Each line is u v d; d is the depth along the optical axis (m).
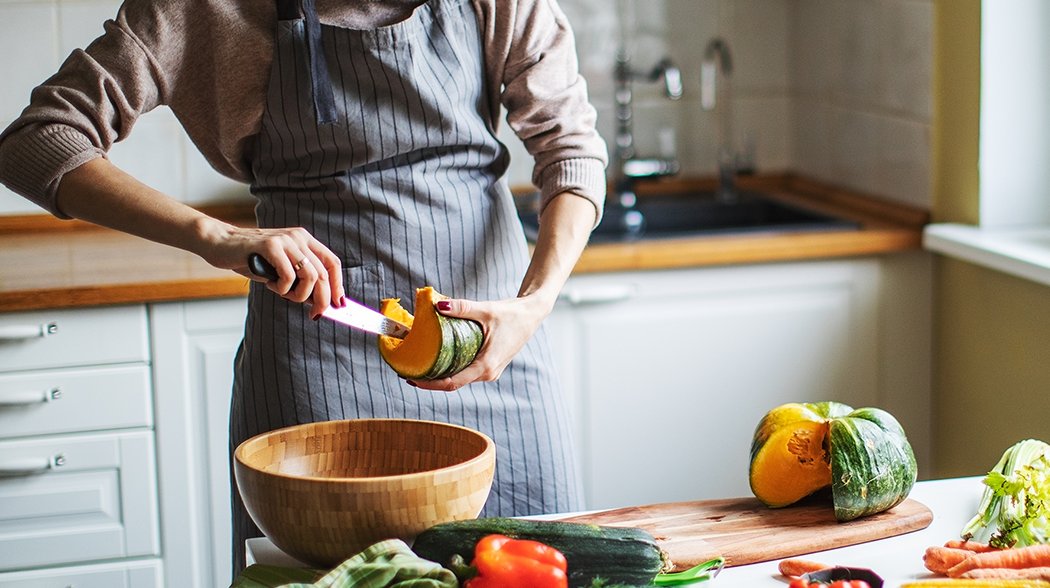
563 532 1.06
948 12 2.36
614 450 2.36
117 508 2.19
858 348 2.44
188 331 2.16
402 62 1.45
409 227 1.49
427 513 1.08
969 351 2.36
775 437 1.23
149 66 1.38
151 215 1.27
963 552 1.09
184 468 2.20
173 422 2.18
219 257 1.22
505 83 1.58
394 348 1.22
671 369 2.35
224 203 2.72
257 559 1.18
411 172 1.49
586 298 2.27
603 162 1.57
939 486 1.33
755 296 2.37
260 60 1.44
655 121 2.95
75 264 2.25
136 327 2.14
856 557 1.15
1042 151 2.31
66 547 2.18
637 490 2.38
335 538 1.08
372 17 1.46
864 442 1.20
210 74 1.44
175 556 2.22
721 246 2.30
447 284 1.51
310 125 1.46
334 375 1.49
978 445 2.36
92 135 1.35
